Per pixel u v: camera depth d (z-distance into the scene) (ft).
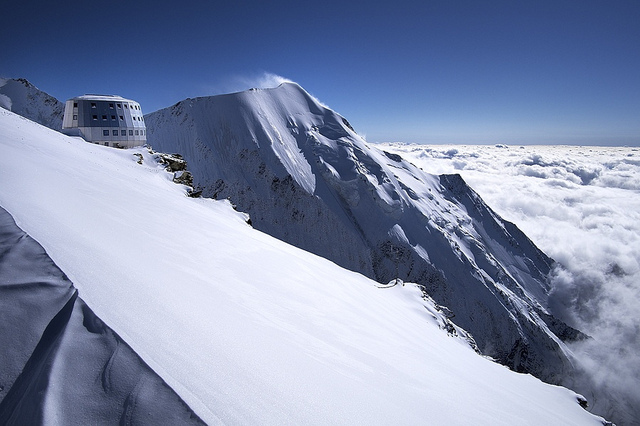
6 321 11.72
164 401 9.85
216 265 30.12
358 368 22.35
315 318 29.43
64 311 12.61
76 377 10.25
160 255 24.98
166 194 71.05
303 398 14.34
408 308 79.71
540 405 44.52
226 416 10.50
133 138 186.50
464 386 33.55
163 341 13.19
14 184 23.98
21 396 9.81
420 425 18.03
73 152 66.03
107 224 26.07
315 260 74.84
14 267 13.91
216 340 15.56
